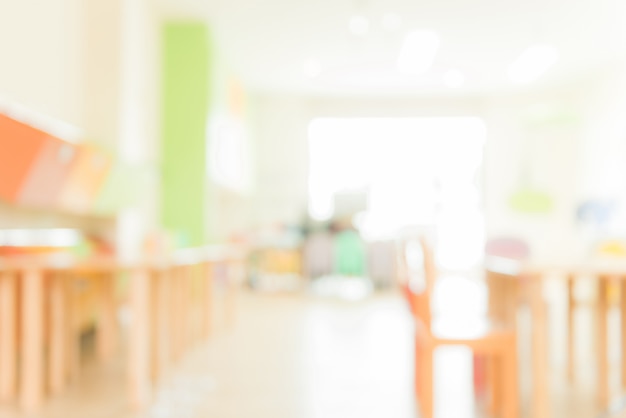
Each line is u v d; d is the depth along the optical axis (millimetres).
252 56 6863
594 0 5180
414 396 2750
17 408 2570
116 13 4426
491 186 8727
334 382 3010
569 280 3152
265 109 8812
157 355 3109
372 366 3371
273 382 3000
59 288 2893
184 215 5820
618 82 7059
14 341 2797
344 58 6957
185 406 2584
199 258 3826
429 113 8922
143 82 5172
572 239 7902
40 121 3619
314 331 4523
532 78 7844
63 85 3959
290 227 8109
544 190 8375
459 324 2480
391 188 9188
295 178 8789
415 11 5449
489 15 5551
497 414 2498
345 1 5215
